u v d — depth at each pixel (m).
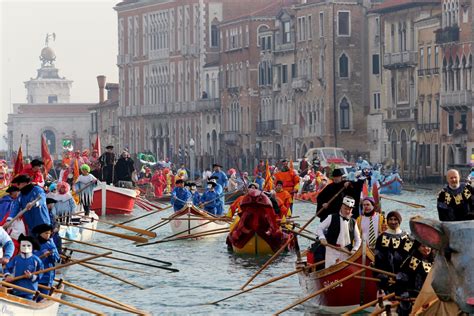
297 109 162.50
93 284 39.50
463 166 120.12
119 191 73.94
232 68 180.00
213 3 193.25
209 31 193.12
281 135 167.50
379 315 25.39
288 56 164.75
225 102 182.75
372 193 36.97
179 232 55.12
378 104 150.62
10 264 28.19
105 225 67.31
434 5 136.50
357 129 153.25
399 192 103.25
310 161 129.00
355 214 34.78
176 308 34.00
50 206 36.59
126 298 36.12
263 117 173.00
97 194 73.94
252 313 32.72
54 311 29.08
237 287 38.12
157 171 105.44
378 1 152.62
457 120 128.62
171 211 82.94
